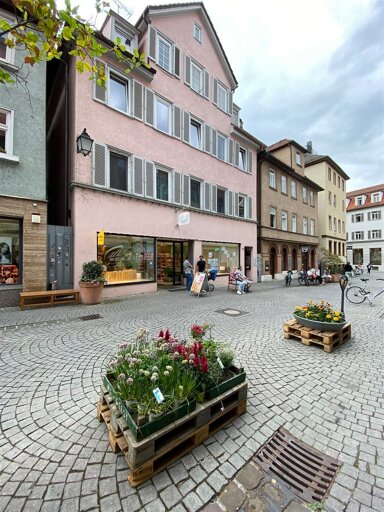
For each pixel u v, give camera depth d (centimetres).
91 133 1000
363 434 261
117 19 1129
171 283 1553
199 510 181
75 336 546
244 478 208
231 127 1658
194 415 227
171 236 1277
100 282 900
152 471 201
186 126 1370
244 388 283
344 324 499
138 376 228
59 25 274
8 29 266
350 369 402
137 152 1143
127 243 1113
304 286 1655
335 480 209
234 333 582
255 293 1244
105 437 247
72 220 961
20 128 834
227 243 1638
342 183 3494
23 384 345
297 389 343
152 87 1209
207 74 1507
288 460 228
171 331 595
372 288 1572
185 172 1358
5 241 826
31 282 841
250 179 1812
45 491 192
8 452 231
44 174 876
